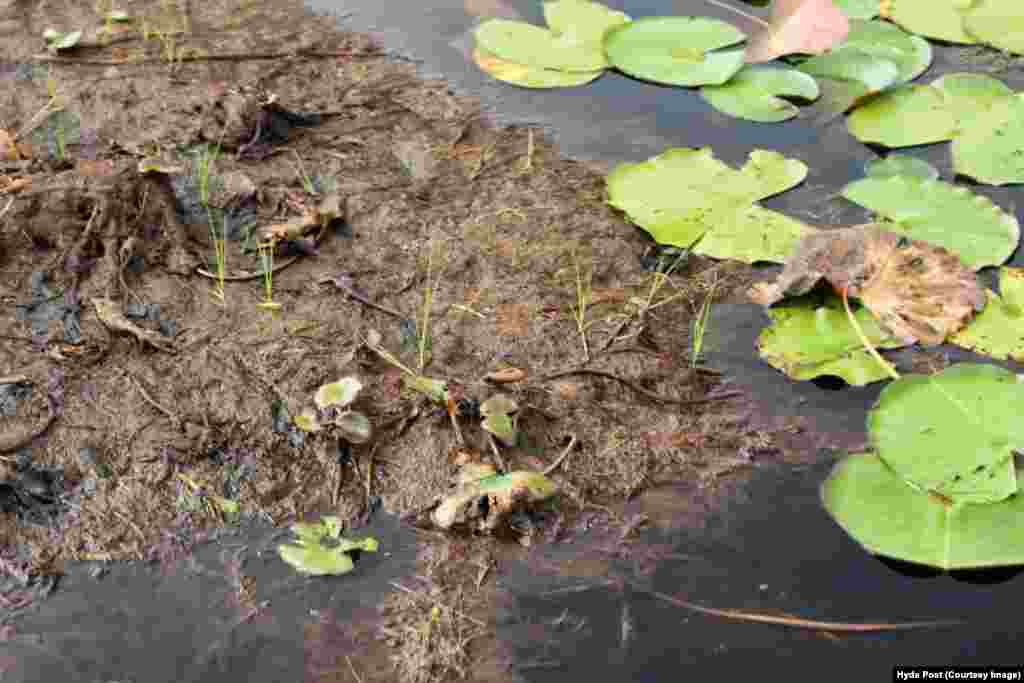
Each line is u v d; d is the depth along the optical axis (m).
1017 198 2.72
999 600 1.88
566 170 2.81
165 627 1.87
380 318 2.36
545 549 1.98
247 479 2.07
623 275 2.50
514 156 2.86
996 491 1.95
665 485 2.09
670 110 3.06
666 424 2.19
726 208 2.64
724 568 1.95
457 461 2.08
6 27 3.27
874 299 2.34
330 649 1.83
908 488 1.99
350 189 2.70
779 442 2.17
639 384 2.25
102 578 1.94
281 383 2.21
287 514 2.03
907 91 3.06
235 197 2.62
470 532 2.00
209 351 2.26
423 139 2.90
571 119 3.01
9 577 1.94
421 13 3.48
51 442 2.11
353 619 1.87
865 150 2.90
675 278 2.50
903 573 1.93
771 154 2.80
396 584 1.92
